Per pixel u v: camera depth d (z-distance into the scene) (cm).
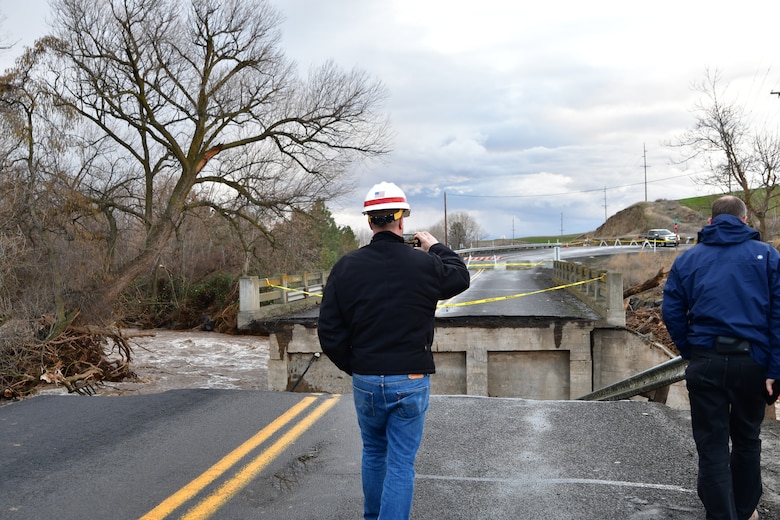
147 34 2533
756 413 364
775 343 343
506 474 470
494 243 10769
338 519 398
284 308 1880
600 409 638
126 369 1669
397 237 346
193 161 2719
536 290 2403
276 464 494
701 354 364
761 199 3516
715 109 4422
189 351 2497
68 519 397
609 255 4538
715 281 360
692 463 485
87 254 2119
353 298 332
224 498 430
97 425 600
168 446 538
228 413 641
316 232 3522
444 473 473
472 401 679
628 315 2572
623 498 425
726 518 358
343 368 352
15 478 464
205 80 2714
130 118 2617
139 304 3497
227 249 3969
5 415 637
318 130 2889
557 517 399
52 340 1420
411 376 329
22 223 1834
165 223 2667
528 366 1536
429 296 336
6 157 1930
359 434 568
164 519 398
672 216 9700
